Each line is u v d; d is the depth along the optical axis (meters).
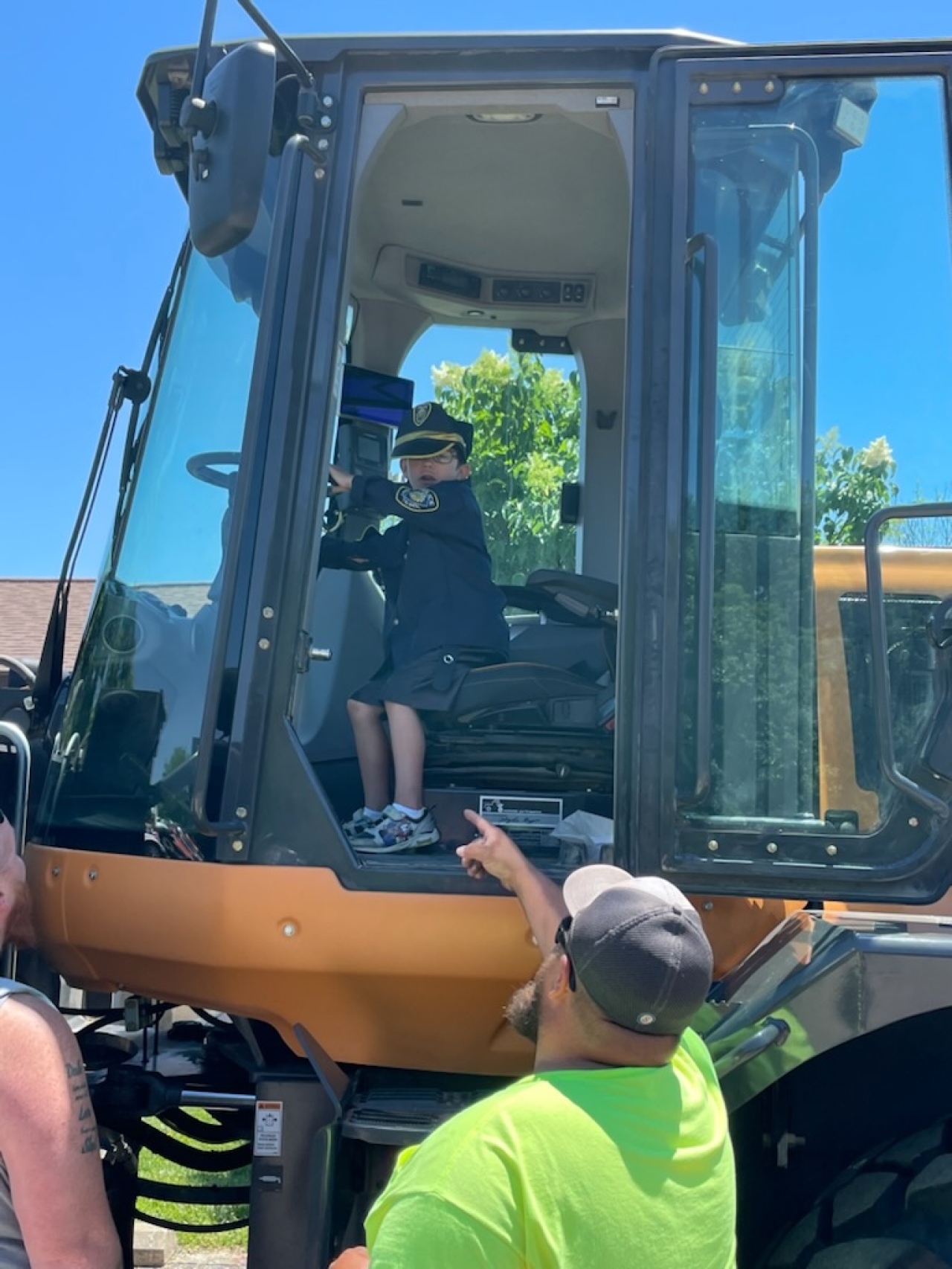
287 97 2.69
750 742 2.44
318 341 2.60
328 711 3.52
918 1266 2.00
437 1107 2.47
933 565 2.52
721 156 2.57
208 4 2.33
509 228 3.90
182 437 2.90
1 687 4.00
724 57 2.58
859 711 2.47
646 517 2.47
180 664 2.72
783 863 2.37
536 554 4.10
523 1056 2.55
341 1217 2.38
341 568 3.31
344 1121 2.40
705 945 1.75
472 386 4.16
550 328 4.21
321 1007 2.56
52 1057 2.24
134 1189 3.11
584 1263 1.60
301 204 2.63
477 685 3.03
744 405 2.52
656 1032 1.72
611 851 2.61
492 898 2.44
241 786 2.49
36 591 15.37
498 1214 1.59
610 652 3.54
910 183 2.55
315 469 2.57
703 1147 1.75
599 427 4.17
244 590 2.55
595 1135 1.66
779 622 2.47
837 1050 2.43
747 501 2.51
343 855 2.47
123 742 2.77
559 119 3.22
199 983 2.61
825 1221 2.15
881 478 2.53
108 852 2.71
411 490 3.19
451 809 2.97
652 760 2.40
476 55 2.65
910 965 2.06
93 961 2.77
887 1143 2.23
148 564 2.90
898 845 2.38
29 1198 2.18
